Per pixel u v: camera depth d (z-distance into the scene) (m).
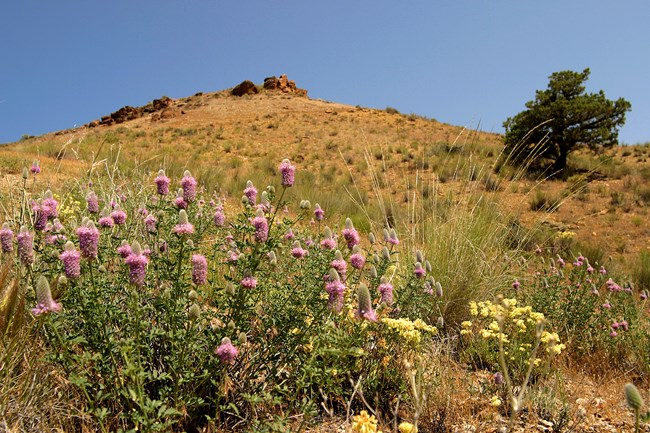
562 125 20.70
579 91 21.78
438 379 3.40
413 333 3.13
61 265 2.77
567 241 10.88
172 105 52.62
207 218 4.70
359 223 10.65
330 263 3.05
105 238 3.26
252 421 2.67
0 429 2.26
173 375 2.68
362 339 3.06
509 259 5.92
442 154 22.23
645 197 16.41
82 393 2.59
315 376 2.72
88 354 2.31
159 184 3.19
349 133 36.66
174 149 31.66
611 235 13.47
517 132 21.52
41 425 2.40
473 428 3.12
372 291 3.60
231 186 15.22
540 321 2.11
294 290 3.04
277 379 3.08
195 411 2.75
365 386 3.22
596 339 4.96
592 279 5.95
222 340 2.53
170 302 2.68
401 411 3.19
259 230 2.76
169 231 3.27
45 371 2.66
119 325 3.00
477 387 3.65
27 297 2.66
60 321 2.52
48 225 3.19
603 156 21.48
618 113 20.88
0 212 4.39
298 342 2.95
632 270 9.33
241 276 2.85
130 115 50.22
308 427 2.87
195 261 2.60
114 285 3.11
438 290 4.16
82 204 5.23
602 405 3.66
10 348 2.55
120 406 2.57
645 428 3.30
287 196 13.93
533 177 19.34
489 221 6.32
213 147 32.97
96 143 30.33
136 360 2.65
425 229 6.23
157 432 2.37
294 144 34.19
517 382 3.75
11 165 10.27
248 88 57.16
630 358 4.72
